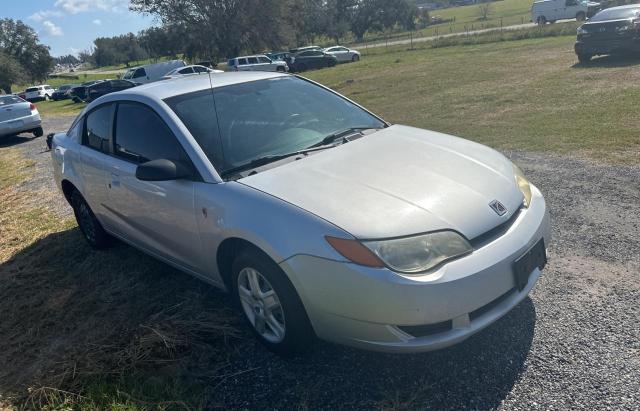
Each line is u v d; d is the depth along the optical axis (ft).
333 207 8.71
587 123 25.43
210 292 12.50
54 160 16.58
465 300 8.10
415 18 260.62
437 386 8.59
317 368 9.41
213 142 10.88
